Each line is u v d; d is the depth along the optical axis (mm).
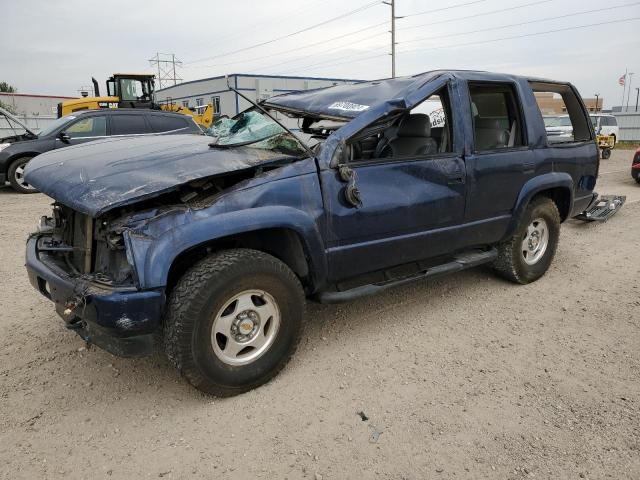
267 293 3066
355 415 2916
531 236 4891
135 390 3166
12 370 3395
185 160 3062
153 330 2740
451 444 2674
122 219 2756
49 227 3775
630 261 5777
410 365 3471
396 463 2537
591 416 2902
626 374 3352
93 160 3289
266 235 3316
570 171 5113
